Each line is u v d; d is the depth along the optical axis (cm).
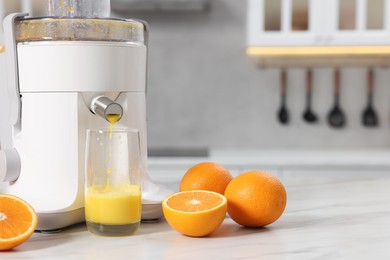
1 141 113
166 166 299
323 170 300
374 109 357
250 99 363
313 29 319
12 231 87
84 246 90
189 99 366
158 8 327
